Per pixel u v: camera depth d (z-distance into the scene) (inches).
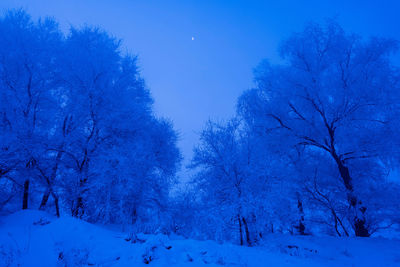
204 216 336.5
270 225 335.6
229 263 180.2
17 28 410.6
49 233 211.5
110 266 160.6
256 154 369.7
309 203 434.6
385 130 382.6
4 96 344.2
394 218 370.6
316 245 293.4
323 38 471.5
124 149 385.1
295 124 469.1
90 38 481.1
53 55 437.1
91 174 368.8
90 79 396.2
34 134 352.8
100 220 373.7
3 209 369.1
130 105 420.2
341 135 409.4
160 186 438.0
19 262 163.8
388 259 249.4
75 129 391.5
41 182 352.8
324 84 450.0
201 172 372.5
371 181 418.9
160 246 189.9
